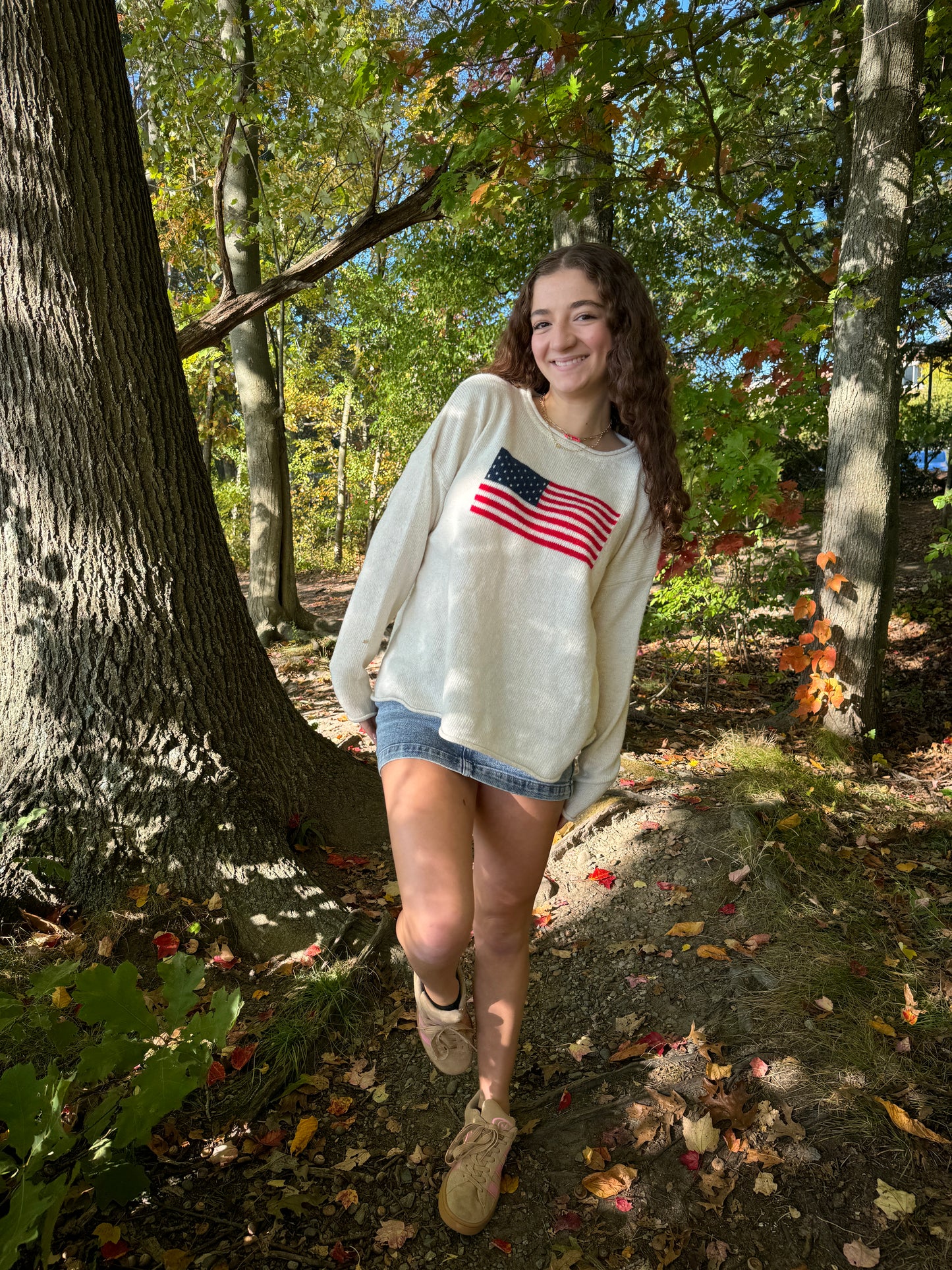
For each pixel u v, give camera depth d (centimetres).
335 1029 229
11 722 282
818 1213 167
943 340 1133
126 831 273
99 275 276
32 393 271
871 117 465
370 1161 187
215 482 1745
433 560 159
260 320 822
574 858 319
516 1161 183
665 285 934
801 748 485
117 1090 169
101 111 273
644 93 445
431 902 142
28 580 279
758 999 224
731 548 386
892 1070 201
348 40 682
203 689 298
